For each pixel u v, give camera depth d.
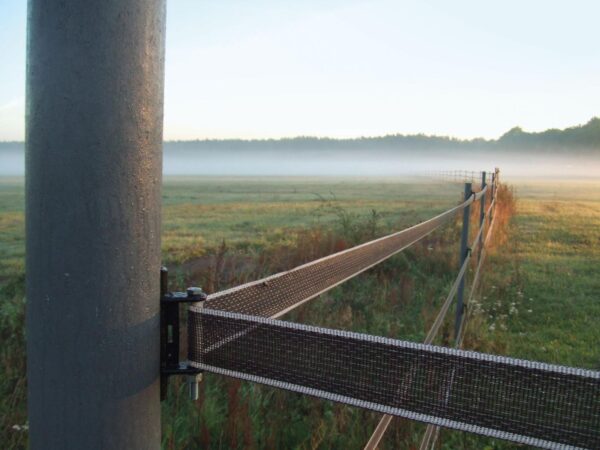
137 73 0.71
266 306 1.11
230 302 0.98
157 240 0.76
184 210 26.70
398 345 0.75
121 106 0.70
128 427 0.75
